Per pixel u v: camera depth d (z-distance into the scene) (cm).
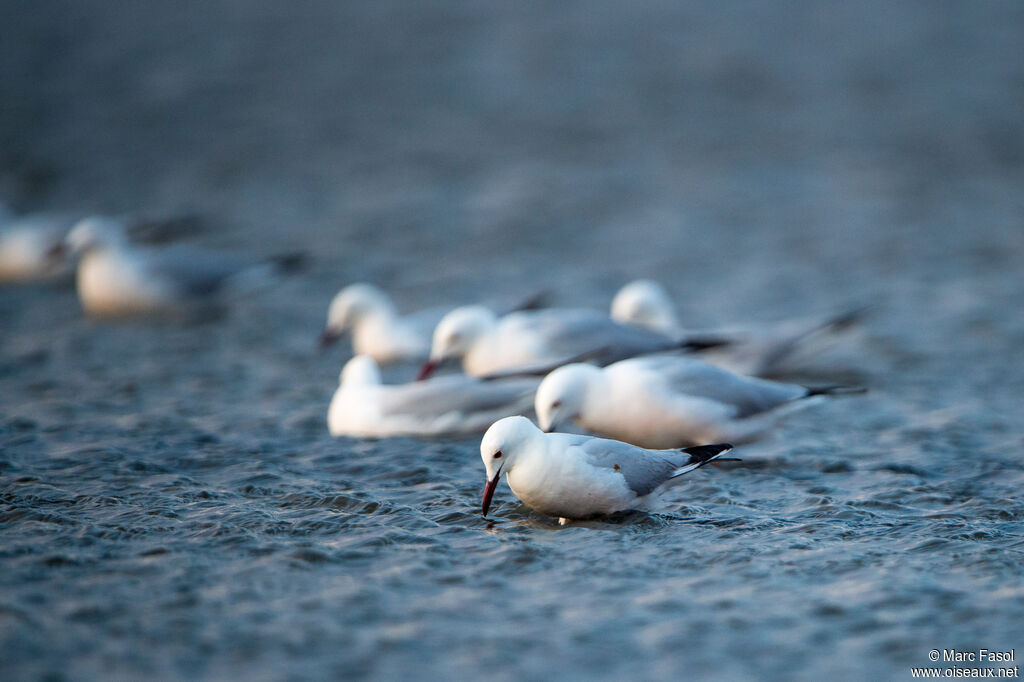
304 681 721
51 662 736
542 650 762
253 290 2180
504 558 912
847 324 1638
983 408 1420
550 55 4519
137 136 3519
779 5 5331
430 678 726
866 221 2631
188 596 835
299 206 2830
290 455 1223
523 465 990
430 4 5419
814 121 3669
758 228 2602
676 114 3753
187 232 2594
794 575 880
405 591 850
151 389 1523
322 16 5194
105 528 971
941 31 4859
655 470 1022
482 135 3522
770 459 1215
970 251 2367
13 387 1521
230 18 5144
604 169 3144
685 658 752
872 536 967
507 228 2619
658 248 2456
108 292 2019
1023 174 3077
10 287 2266
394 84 4138
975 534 966
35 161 3262
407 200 2859
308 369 1669
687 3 5375
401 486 1118
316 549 927
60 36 4803
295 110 3812
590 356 1441
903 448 1256
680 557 918
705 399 1233
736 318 1962
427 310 2014
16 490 1079
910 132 3534
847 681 725
